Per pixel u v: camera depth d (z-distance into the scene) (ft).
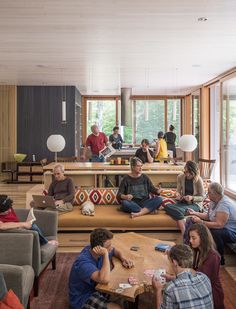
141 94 47.70
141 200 17.21
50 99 37.22
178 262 7.48
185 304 6.81
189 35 17.90
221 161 30.30
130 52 21.72
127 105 40.55
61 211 16.65
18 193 30.17
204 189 17.37
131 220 16.03
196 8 14.11
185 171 16.96
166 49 20.93
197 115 40.86
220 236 13.92
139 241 12.87
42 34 17.67
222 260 14.10
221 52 21.76
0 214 11.78
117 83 36.40
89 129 48.93
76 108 39.19
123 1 13.34
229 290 12.14
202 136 37.58
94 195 18.40
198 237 9.36
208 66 26.53
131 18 15.28
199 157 38.99
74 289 9.71
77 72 29.12
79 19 15.37
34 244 11.37
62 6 13.83
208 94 37.29
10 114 36.96
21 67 26.84
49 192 17.70
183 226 15.56
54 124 37.22
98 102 48.93
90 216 16.17
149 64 25.68
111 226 16.11
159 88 40.75
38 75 30.78
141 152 25.62
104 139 29.94
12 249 10.82
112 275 9.86
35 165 35.94
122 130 48.80
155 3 13.55
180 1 13.35
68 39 18.60
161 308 7.03
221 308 9.26
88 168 21.34
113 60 24.22
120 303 9.39
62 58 23.50
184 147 22.39
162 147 31.24
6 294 7.86
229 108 29.09
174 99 45.65
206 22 15.83
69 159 30.91
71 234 16.15
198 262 9.35
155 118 48.93
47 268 13.98
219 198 14.34
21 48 20.65
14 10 14.25
